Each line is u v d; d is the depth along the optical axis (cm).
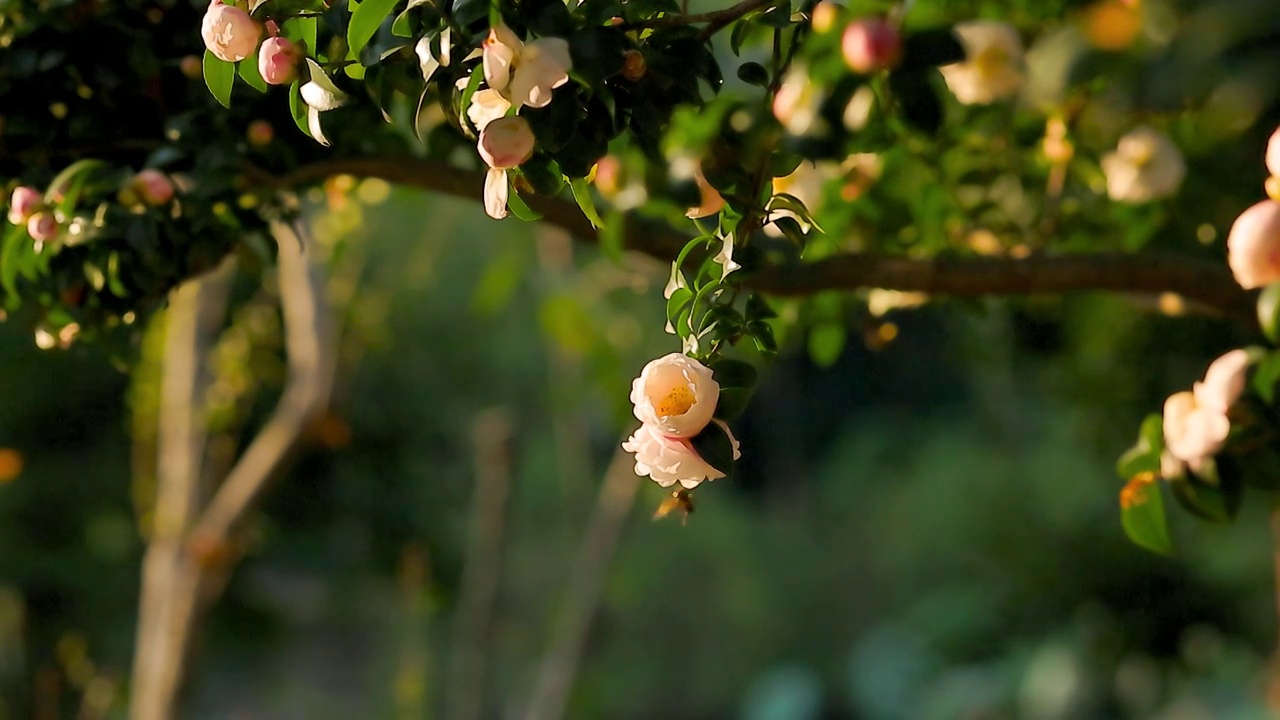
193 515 498
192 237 286
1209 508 279
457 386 842
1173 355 492
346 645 1027
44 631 762
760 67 269
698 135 277
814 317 329
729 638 1445
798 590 1548
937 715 1075
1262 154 331
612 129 256
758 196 267
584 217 298
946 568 1406
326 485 705
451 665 793
